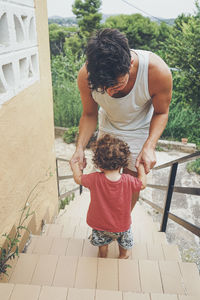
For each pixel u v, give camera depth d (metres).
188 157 1.98
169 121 8.41
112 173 1.72
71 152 7.84
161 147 8.06
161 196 5.71
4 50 1.68
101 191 1.73
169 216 2.65
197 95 8.12
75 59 10.16
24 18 2.07
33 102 2.36
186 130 8.35
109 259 1.85
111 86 1.29
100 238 1.89
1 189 1.75
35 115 2.44
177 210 5.16
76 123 8.73
